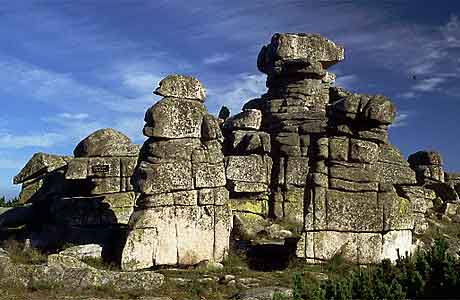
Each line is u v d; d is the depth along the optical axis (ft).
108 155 92.02
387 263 60.08
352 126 72.33
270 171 96.84
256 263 69.82
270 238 82.99
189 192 69.87
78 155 94.02
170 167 69.31
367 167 71.20
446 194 111.75
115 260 68.03
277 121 101.76
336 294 44.86
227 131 106.01
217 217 70.74
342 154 71.05
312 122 97.66
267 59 111.86
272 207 94.84
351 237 69.41
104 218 87.51
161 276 57.00
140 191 68.69
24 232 87.40
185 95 71.51
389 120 71.05
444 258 50.55
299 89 105.60
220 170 71.82
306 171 95.09
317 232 69.05
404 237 71.72
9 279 55.88
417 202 90.68
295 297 44.29
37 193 96.89
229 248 72.95
